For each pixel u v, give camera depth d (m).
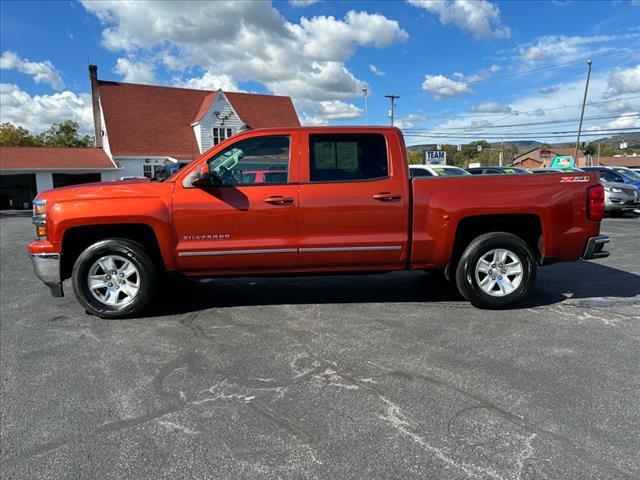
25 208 32.84
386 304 5.35
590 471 2.41
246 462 2.53
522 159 92.38
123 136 32.41
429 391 3.26
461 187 4.92
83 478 2.43
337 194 4.82
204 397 3.25
